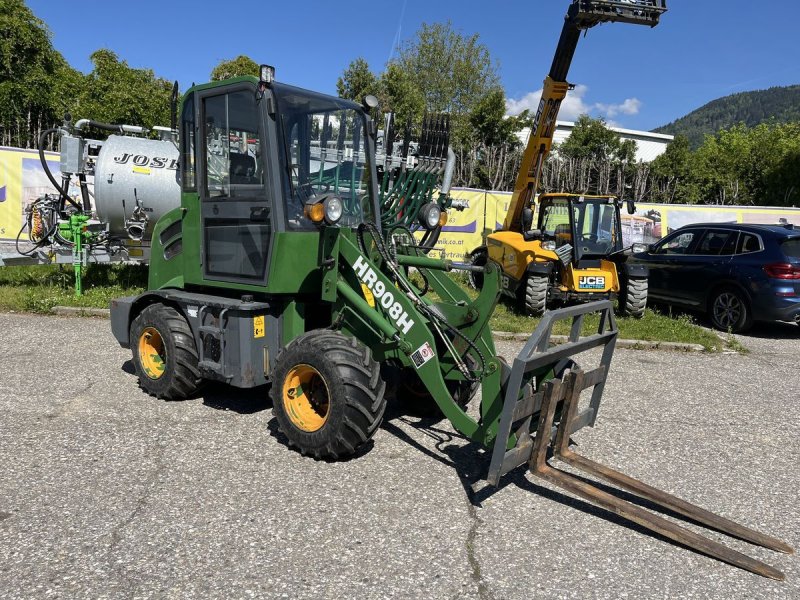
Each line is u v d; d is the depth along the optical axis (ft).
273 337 15.20
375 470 13.17
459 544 10.44
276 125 14.32
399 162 19.70
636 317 31.96
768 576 9.95
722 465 14.53
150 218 30.07
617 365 24.12
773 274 30.35
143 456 13.47
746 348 28.12
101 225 30.27
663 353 26.61
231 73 99.66
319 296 15.81
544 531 11.05
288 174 14.55
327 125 15.40
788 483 13.66
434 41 127.54
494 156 77.00
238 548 10.02
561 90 33.09
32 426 15.03
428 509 11.60
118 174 29.12
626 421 17.40
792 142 107.96
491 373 12.35
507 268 34.19
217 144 15.69
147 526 10.60
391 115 19.29
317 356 13.00
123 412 16.16
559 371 13.32
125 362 20.90
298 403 13.79
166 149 30.48
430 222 16.52
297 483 12.41
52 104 73.56
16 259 30.22
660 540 10.96
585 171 82.12
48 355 21.57
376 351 14.33
